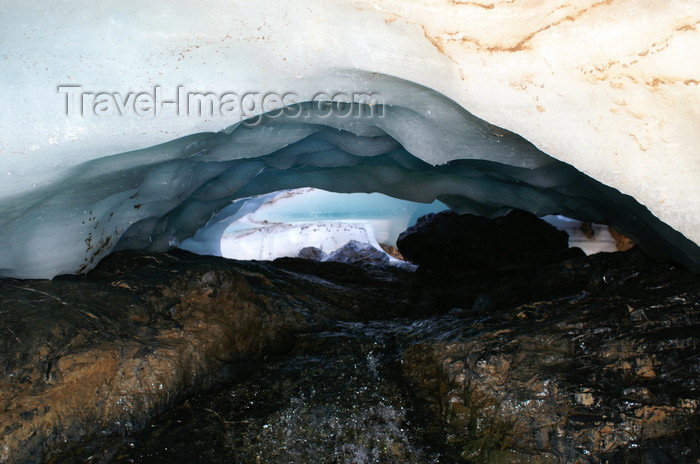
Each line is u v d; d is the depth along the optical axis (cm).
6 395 213
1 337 229
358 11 224
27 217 253
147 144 240
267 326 338
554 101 218
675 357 252
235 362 303
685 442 223
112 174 263
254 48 231
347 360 314
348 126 301
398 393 281
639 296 302
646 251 387
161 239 396
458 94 231
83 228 280
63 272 288
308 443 250
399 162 390
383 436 254
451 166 387
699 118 203
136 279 313
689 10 195
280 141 314
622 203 320
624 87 208
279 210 635
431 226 557
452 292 470
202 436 243
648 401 236
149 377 251
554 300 328
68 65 221
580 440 233
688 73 199
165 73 228
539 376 258
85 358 235
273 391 281
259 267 452
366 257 573
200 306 311
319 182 431
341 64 237
